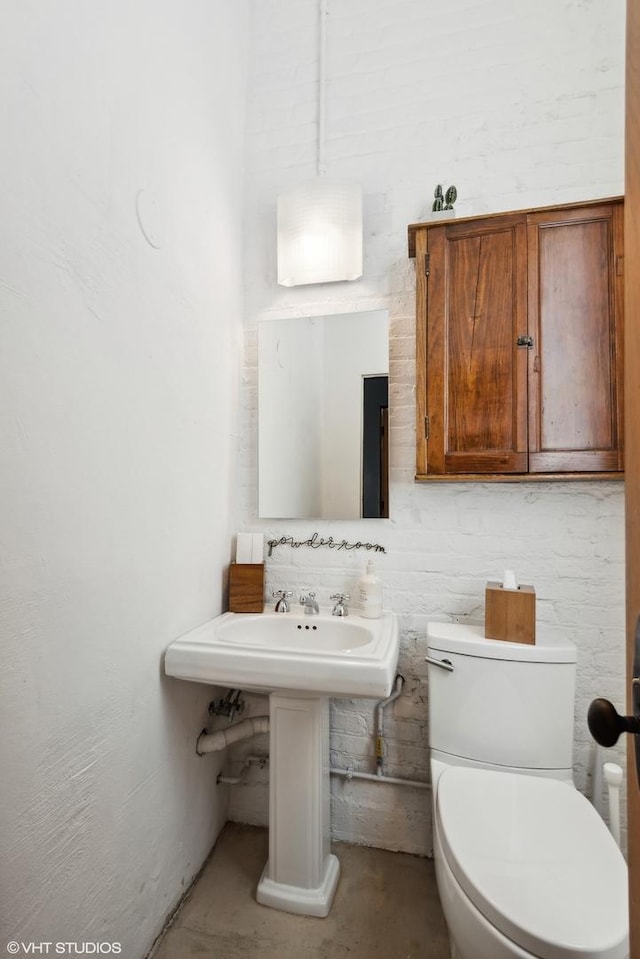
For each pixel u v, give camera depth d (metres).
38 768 0.88
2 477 0.81
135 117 1.17
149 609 1.24
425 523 1.67
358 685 1.20
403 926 1.34
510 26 1.64
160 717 1.30
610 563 1.52
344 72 1.79
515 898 0.87
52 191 0.91
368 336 1.72
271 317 1.84
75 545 0.98
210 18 1.57
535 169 1.60
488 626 1.41
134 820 1.18
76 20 0.97
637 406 0.56
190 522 1.46
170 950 1.26
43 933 0.88
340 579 1.74
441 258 1.50
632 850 0.56
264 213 1.85
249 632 1.59
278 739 1.43
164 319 1.31
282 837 1.42
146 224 1.22
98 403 1.04
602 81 1.56
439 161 1.68
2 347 0.81
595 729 0.55
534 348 1.42
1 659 0.80
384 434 1.70
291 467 1.77
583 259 1.40
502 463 1.43
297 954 1.26
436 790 1.22
